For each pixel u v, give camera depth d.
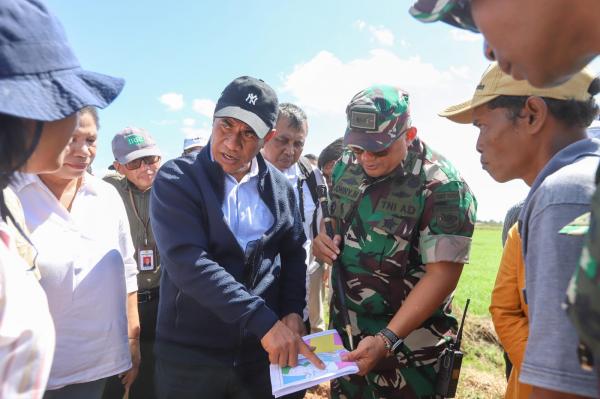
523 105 1.41
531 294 1.10
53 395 1.89
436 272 2.04
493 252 20.48
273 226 2.16
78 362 1.94
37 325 0.95
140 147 3.16
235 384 2.08
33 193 1.86
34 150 1.00
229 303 1.82
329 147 4.17
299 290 2.32
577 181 1.03
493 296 1.96
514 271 1.88
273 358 1.81
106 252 2.10
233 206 2.09
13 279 0.94
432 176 2.11
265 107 1.94
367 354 1.94
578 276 0.70
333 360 1.88
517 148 1.46
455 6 0.92
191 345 2.04
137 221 3.20
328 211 2.49
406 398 2.23
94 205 2.14
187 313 2.04
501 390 4.59
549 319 0.98
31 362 0.93
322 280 4.38
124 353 2.15
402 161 2.18
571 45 0.80
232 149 1.95
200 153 2.13
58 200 1.97
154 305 3.20
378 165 2.14
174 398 2.07
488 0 0.83
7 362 0.89
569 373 0.94
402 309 2.03
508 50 0.84
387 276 2.22
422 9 0.95
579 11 0.75
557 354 0.96
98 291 2.01
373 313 2.28
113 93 1.16
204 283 1.84
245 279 2.06
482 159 1.59
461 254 2.02
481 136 1.57
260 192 2.19
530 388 1.69
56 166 1.11
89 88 1.10
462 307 8.85
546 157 1.40
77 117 1.11
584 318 0.69
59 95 1.00
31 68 0.96
